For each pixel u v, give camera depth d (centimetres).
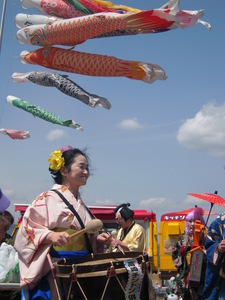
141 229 640
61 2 425
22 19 432
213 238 550
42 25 416
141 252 351
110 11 414
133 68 406
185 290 654
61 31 409
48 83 430
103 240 372
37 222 356
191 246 654
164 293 899
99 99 418
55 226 357
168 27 387
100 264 320
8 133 512
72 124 445
